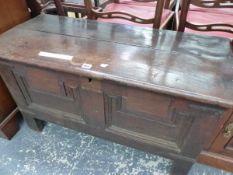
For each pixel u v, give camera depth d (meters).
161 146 0.95
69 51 0.88
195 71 0.76
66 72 0.80
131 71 0.76
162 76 0.74
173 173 1.08
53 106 1.06
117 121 0.95
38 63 0.82
